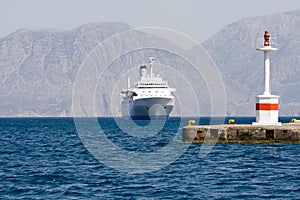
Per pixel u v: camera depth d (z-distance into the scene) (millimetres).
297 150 80812
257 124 88500
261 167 66188
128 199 48594
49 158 80875
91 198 49156
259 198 48312
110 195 50312
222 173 61969
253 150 81750
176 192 51156
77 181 57688
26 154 88250
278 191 51062
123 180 57844
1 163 74562
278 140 85875
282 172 62031
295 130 85000
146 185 54750
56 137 141250
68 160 77438
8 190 53250
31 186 55281
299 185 53812
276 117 88312
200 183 55531
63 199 48906
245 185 54156
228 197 48781
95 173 63125
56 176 61219
